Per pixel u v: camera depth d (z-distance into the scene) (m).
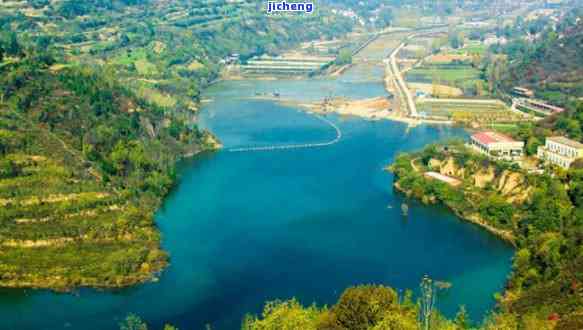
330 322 196.62
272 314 198.62
